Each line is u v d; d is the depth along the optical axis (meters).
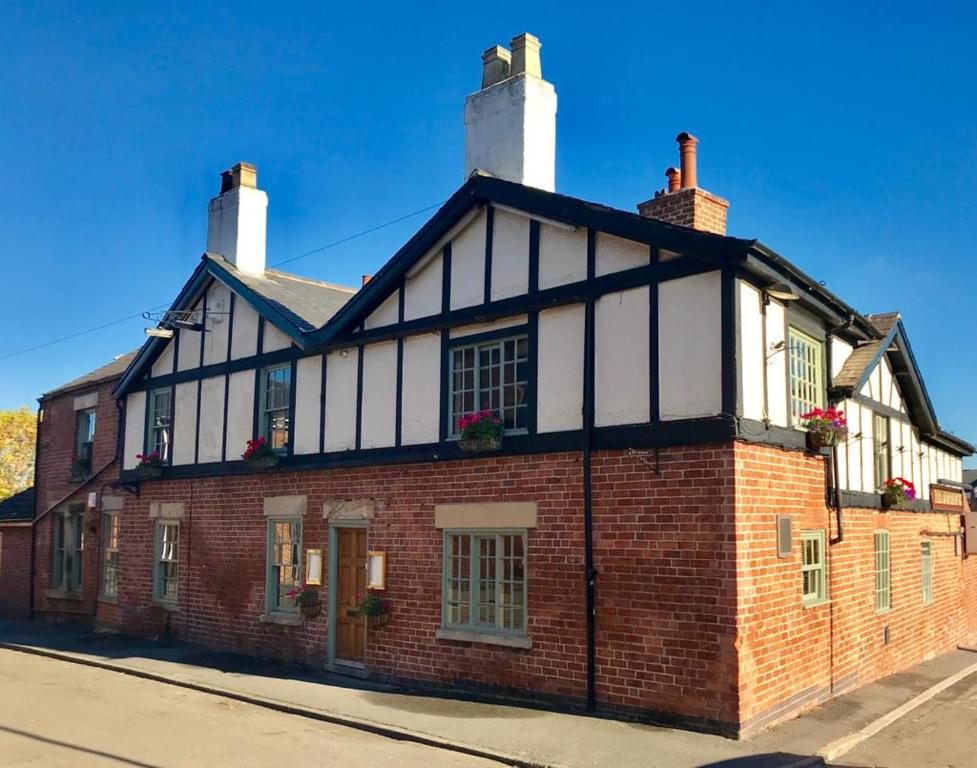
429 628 11.89
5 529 21.92
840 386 11.91
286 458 14.42
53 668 14.06
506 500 11.16
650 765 8.11
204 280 16.70
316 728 9.78
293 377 14.61
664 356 9.91
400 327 12.83
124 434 18.30
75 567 19.80
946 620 17.03
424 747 8.92
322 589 13.55
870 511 13.24
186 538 16.33
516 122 12.59
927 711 11.02
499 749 8.62
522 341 11.49
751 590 9.32
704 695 9.17
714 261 9.56
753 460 9.59
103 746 8.71
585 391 10.48
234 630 15.03
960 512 18.50
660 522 9.69
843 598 11.86
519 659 10.78
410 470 12.45
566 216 10.80
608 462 10.19
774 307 10.49
